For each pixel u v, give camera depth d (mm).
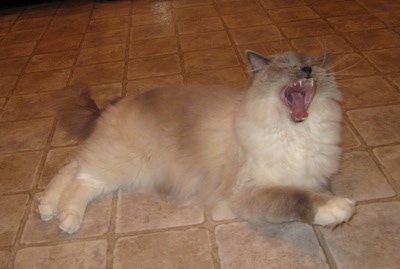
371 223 714
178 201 803
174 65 1272
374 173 811
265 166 702
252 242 707
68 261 711
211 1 1770
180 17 1646
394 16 1394
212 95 802
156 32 1532
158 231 745
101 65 1330
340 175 815
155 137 797
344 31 1349
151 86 1176
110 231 754
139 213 784
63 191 808
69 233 754
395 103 990
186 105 795
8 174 908
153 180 828
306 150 706
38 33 1677
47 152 962
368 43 1259
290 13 1542
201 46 1367
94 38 1553
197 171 788
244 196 704
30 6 2014
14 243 752
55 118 1075
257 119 700
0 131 1052
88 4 1943
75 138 918
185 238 727
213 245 710
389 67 1130
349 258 666
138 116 807
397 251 667
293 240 704
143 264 692
